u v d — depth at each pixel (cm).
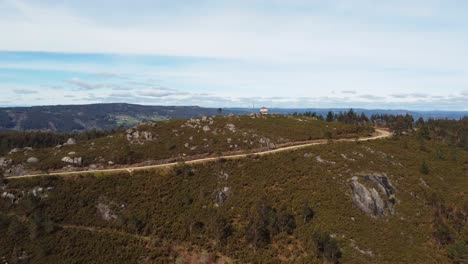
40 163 11244
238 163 10425
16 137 18988
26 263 8062
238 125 13362
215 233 8356
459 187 10131
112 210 9275
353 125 15388
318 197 8856
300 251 7712
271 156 10625
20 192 9688
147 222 8931
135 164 11281
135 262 7988
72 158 11369
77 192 9756
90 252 8244
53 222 8975
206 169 10288
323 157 10306
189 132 12950
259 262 7625
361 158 10456
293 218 8481
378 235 7994
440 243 8094
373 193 8881
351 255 7444
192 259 7956
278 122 14312
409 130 16175
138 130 13288
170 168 10500
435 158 11831
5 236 8581
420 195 9444
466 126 17812
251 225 8300
